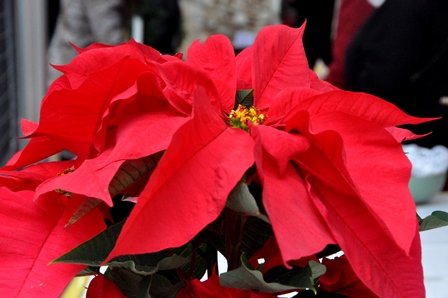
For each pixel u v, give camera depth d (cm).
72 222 74
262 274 76
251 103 84
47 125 78
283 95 79
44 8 313
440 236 161
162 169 70
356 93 76
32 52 304
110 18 347
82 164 75
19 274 74
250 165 72
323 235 72
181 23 394
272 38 83
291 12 404
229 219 78
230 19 389
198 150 73
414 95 223
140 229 70
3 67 286
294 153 74
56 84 83
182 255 80
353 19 247
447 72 218
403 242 72
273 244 80
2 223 76
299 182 74
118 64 76
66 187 72
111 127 79
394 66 221
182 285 79
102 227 76
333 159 74
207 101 73
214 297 77
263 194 71
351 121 77
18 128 307
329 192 75
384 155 76
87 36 349
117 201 80
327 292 81
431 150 181
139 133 75
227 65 82
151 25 390
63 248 75
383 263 74
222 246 80
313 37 331
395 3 219
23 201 77
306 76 83
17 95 308
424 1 216
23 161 84
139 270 75
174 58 83
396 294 74
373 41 224
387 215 74
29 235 76
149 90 78
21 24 301
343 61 245
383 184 75
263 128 74
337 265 80
